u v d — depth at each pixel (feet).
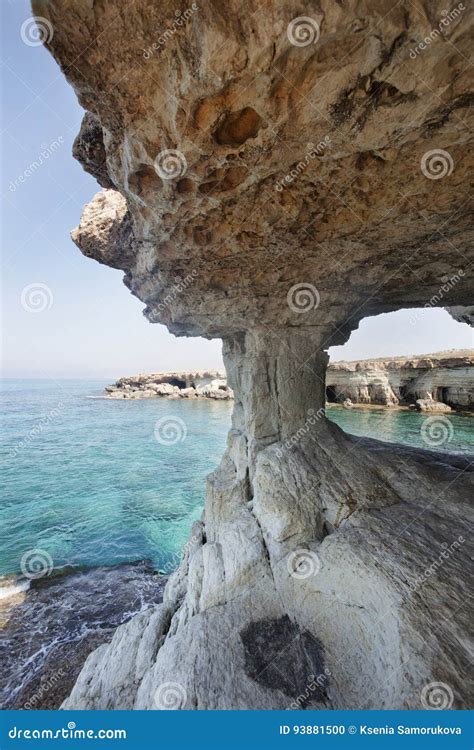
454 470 30.55
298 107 12.21
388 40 9.99
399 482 27.94
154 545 64.49
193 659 18.78
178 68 11.58
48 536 68.13
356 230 20.15
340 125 12.78
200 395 311.68
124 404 291.79
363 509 25.03
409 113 12.10
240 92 11.81
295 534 24.81
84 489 96.94
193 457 132.26
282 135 13.39
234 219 19.29
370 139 13.32
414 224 19.44
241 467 36.35
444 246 22.11
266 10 9.65
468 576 18.38
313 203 17.76
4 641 39.52
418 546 20.75
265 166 15.02
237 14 9.86
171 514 79.41
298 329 33.91
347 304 31.76
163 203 17.90
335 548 21.76
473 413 152.15
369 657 17.46
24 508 82.94
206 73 11.12
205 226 20.20
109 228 30.94
